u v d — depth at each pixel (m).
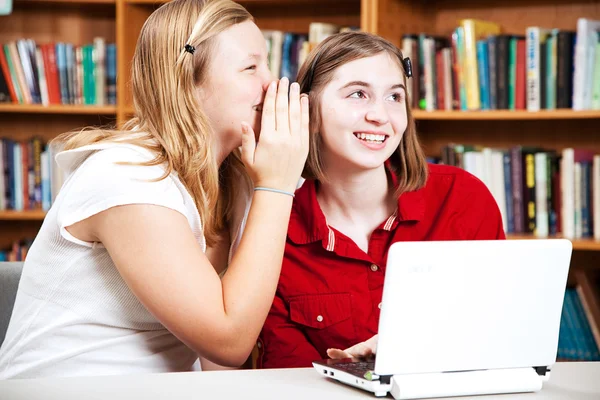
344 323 1.56
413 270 1.00
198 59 1.35
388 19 2.72
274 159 1.32
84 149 1.32
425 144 3.04
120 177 1.24
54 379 1.09
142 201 1.22
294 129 1.34
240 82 1.37
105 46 3.01
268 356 1.62
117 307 1.32
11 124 3.31
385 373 1.02
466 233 1.65
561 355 2.65
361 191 1.58
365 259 1.56
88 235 1.28
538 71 2.55
